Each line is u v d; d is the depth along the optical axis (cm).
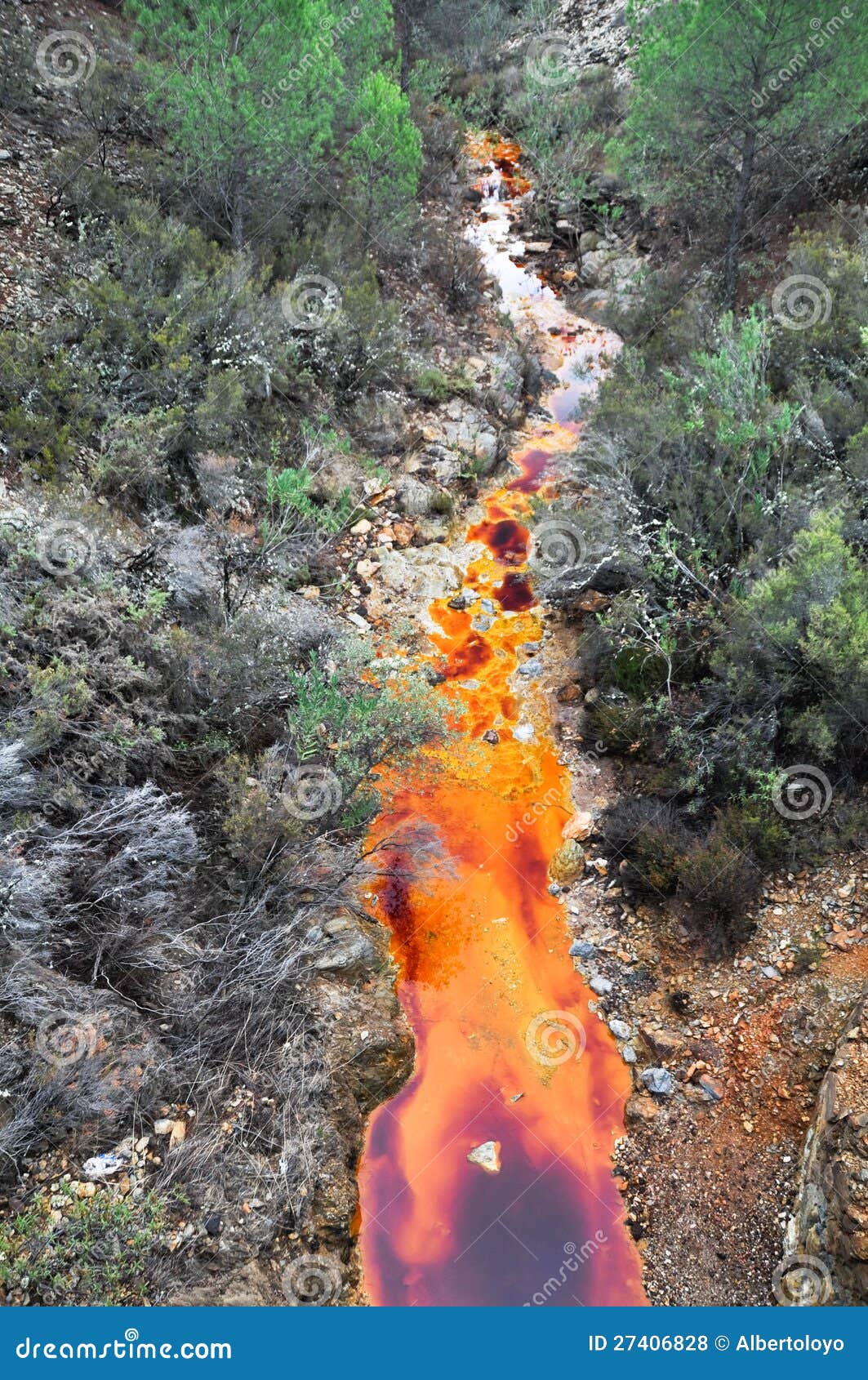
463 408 1130
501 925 677
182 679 652
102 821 546
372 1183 547
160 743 612
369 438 1048
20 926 489
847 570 659
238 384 879
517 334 1342
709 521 813
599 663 816
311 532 901
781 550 752
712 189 1231
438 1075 600
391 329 1088
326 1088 546
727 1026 579
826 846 621
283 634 781
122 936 525
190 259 945
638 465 859
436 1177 551
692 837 662
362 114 1220
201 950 551
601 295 1416
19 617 587
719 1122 544
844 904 594
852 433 834
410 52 1880
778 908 614
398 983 643
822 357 920
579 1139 568
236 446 909
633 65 1223
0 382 755
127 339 849
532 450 1157
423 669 852
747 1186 513
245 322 942
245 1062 529
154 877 551
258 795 592
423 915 684
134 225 938
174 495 832
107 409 802
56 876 514
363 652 791
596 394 1108
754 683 679
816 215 1181
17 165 1018
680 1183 533
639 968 635
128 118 1141
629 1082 591
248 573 797
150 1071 499
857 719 627
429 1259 516
